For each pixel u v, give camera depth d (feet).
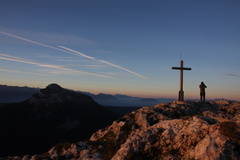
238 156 28.53
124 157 38.63
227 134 31.14
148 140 40.98
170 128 41.75
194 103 105.29
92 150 63.41
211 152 30.12
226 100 106.52
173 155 35.40
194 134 36.32
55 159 62.08
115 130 88.74
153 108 99.86
